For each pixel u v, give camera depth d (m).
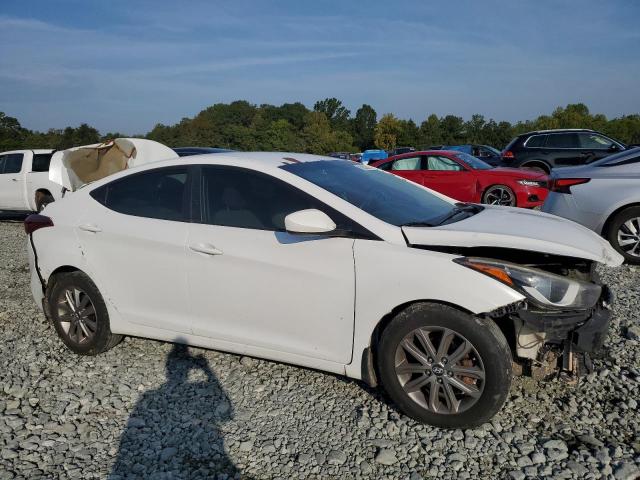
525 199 11.05
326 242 3.19
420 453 2.83
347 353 3.20
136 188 3.97
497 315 2.78
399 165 12.52
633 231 6.11
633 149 6.43
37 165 12.64
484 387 2.85
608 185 6.16
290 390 3.54
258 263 3.36
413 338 3.03
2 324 5.04
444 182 11.70
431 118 92.81
